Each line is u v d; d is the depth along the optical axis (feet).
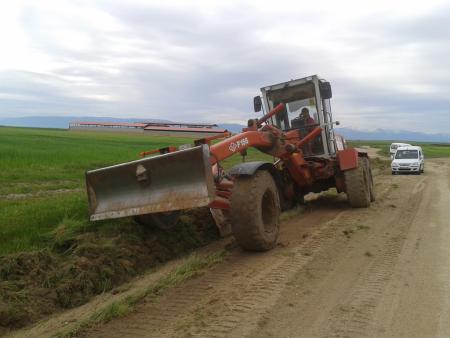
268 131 29.25
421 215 32.45
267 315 14.76
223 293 16.92
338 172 36.40
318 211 35.19
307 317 14.61
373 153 190.49
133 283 19.49
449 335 13.26
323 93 35.01
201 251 24.34
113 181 21.01
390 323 14.11
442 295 16.34
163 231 24.67
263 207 22.89
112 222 23.67
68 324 15.44
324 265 20.03
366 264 20.18
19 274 17.79
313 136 33.65
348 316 14.66
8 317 15.44
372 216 31.94
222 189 23.21
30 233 21.88
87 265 19.08
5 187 44.06
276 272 19.11
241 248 23.44
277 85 35.70
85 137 164.96
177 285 18.17
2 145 98.68
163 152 24.02
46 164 65.16
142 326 14.57
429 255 21.61
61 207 27.53
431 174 82.69
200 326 14.17
